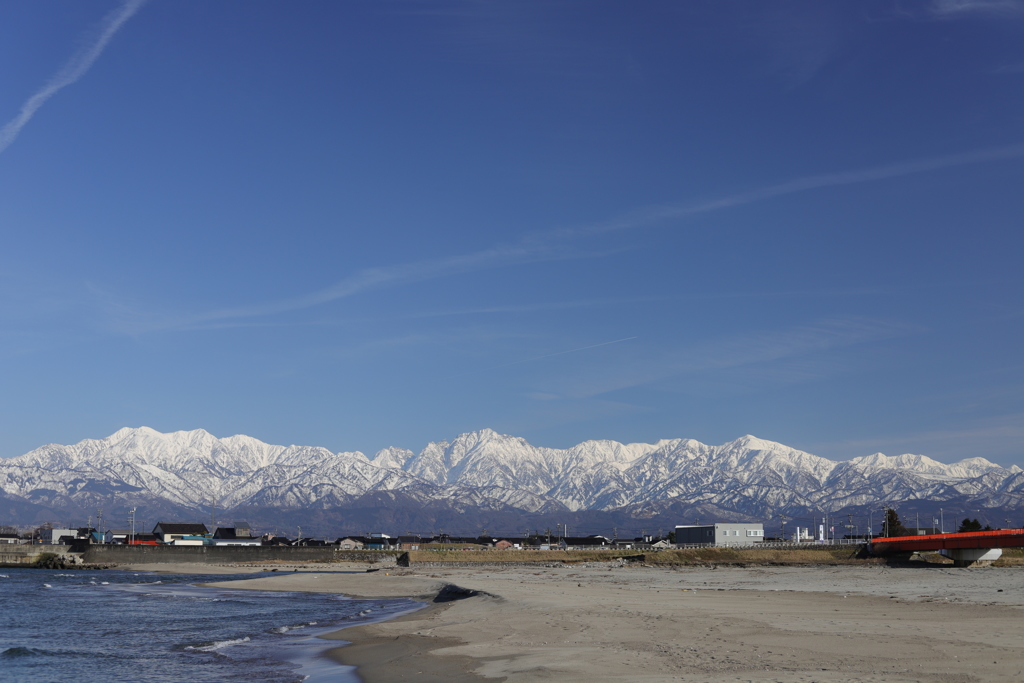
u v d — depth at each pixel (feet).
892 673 113.29
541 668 131.23
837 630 169.37
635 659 135.74
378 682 137.28
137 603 361.51
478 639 183.32
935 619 194.08
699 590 341.82
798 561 630.33
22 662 179.83
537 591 317.83
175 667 170.60
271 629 242.78
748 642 151.94
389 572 629.92
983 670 114.21
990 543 522.88
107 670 167.94
